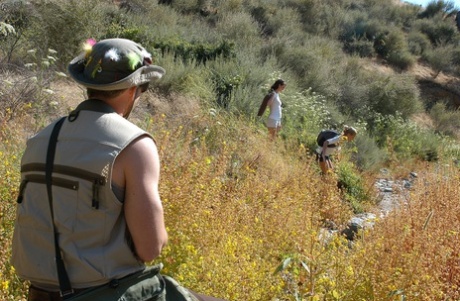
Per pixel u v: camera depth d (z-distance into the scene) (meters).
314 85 20.20
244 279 4.34
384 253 4.91
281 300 4.54
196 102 12.27
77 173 2.34
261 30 27.36
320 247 4.91
